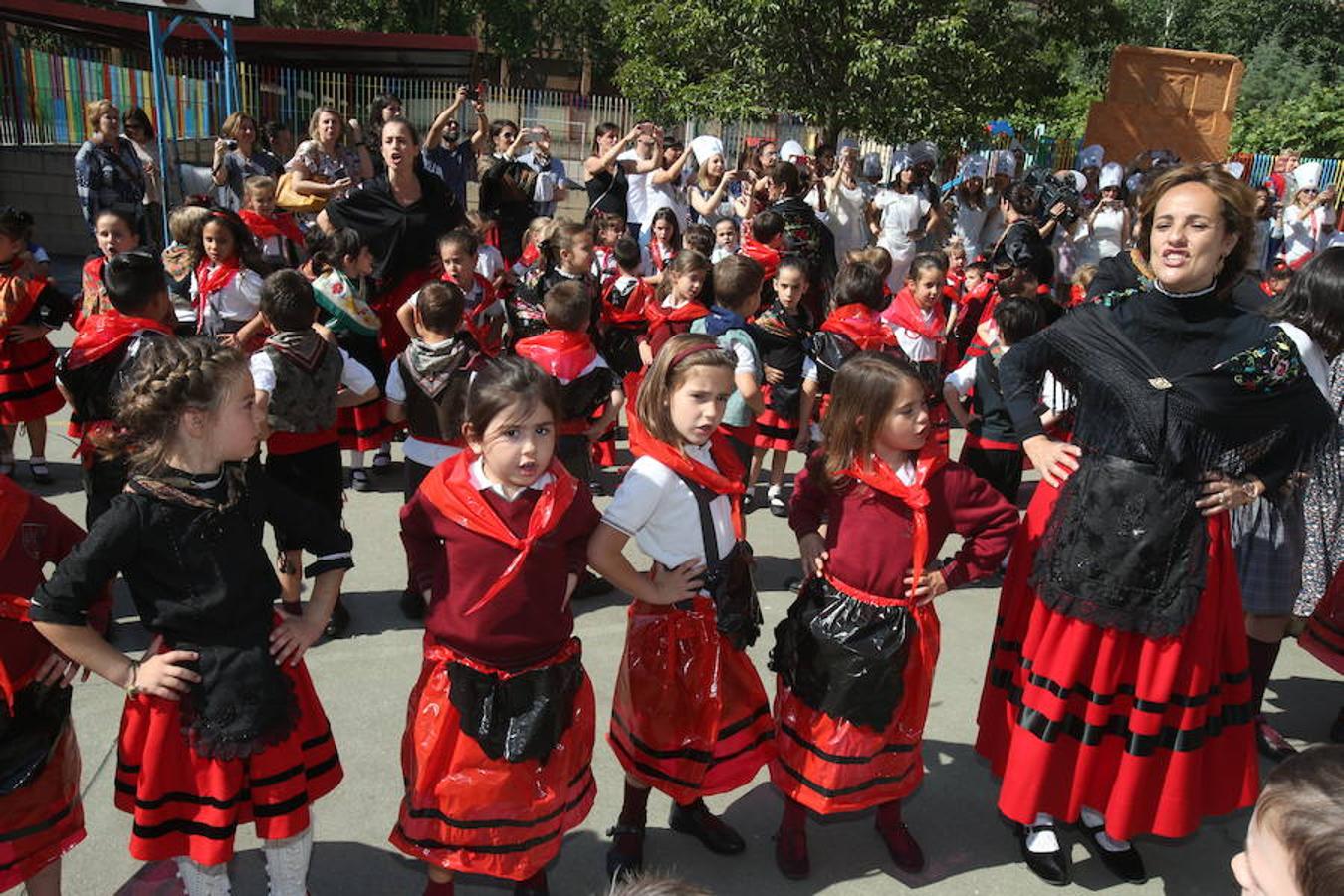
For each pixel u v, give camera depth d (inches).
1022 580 121.0
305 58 816.3
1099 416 110.6
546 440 95.5
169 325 165.8
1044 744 113.3
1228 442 107.0
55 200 502.0
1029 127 847.1
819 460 115.3
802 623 113.3
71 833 96.5
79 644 87.4
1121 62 715.4
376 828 124.8
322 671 159.5
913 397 106.9
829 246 309.3
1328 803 48.3
